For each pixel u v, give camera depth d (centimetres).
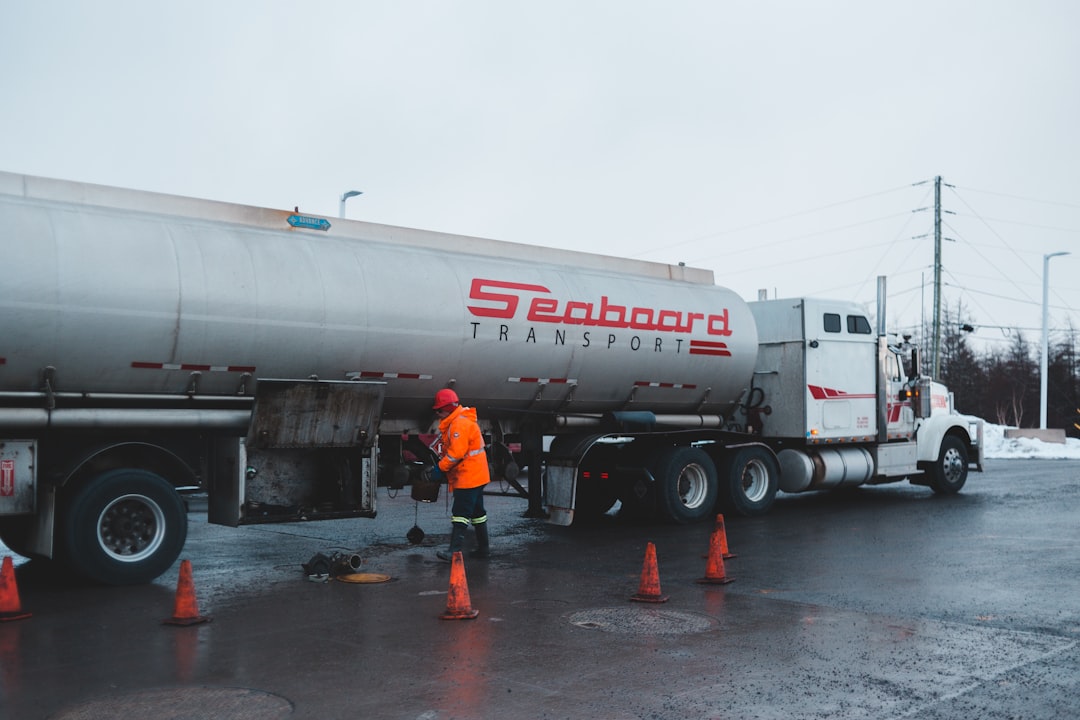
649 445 1463
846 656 668
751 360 1538
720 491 1502
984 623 769
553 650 684
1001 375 7062
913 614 803
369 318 1106
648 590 858
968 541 1227
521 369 1265
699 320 1464
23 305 884
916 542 1220
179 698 574
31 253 894
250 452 1050
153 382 978
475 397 1247
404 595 891
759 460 1541
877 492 1922
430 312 1161
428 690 590
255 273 1030
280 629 752
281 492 1080
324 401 1054
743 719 537
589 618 789
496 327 1226
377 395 1090
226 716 541
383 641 712
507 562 1091
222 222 1070
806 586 930
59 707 557
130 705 560
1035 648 689
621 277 1416
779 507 1650
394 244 1205
